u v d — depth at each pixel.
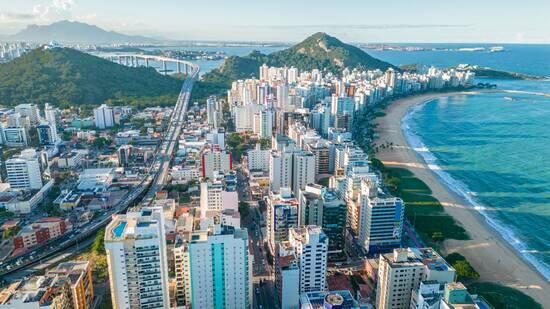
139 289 192.25
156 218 195.75
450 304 186.88
